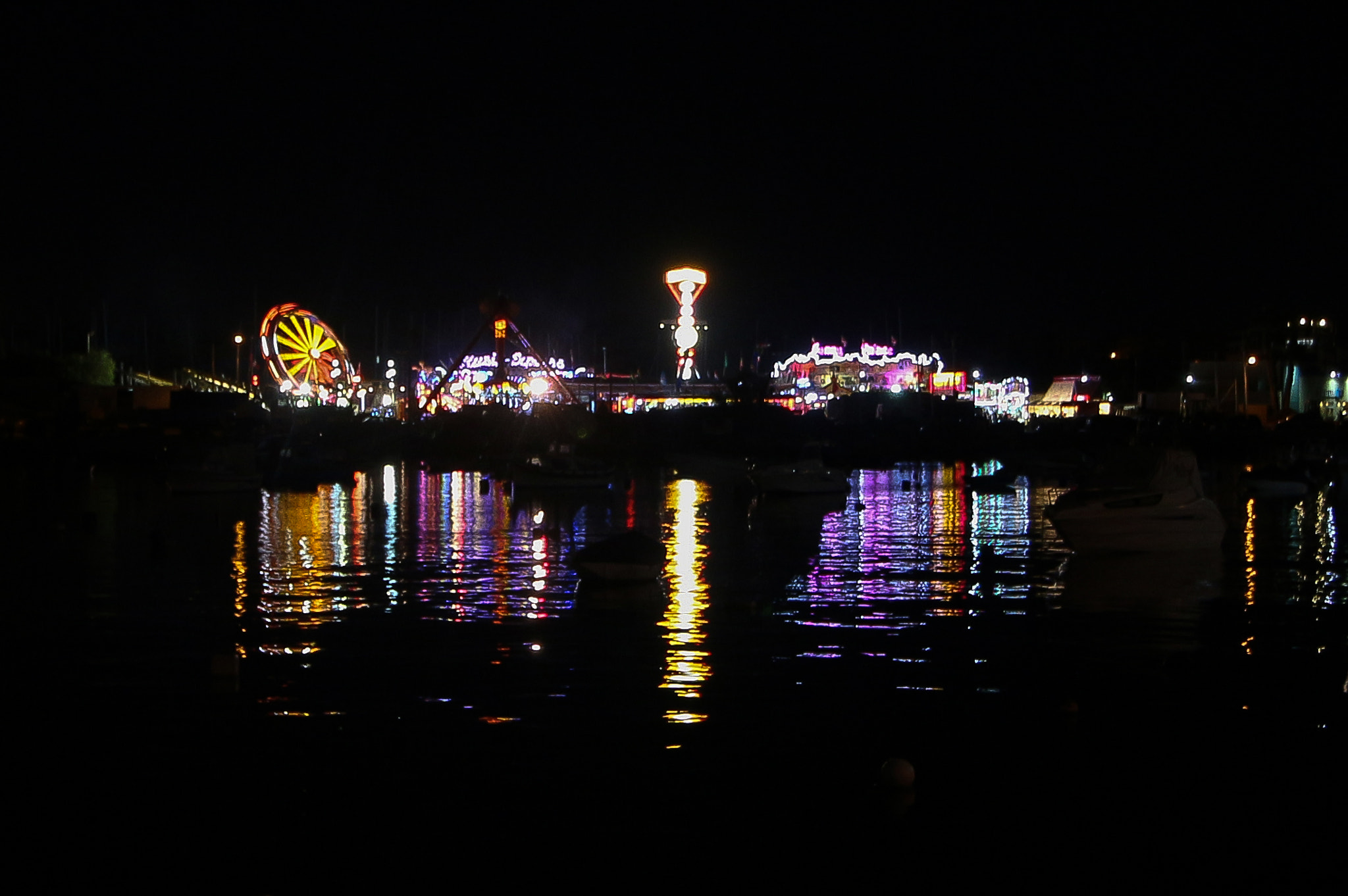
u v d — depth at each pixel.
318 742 12.12
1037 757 11.73
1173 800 10.61
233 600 20.81
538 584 22.77
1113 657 16.03
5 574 24.11
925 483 54.47
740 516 37.91
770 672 15.14
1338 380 102.12
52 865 9.28
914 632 17.81
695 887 8.94
